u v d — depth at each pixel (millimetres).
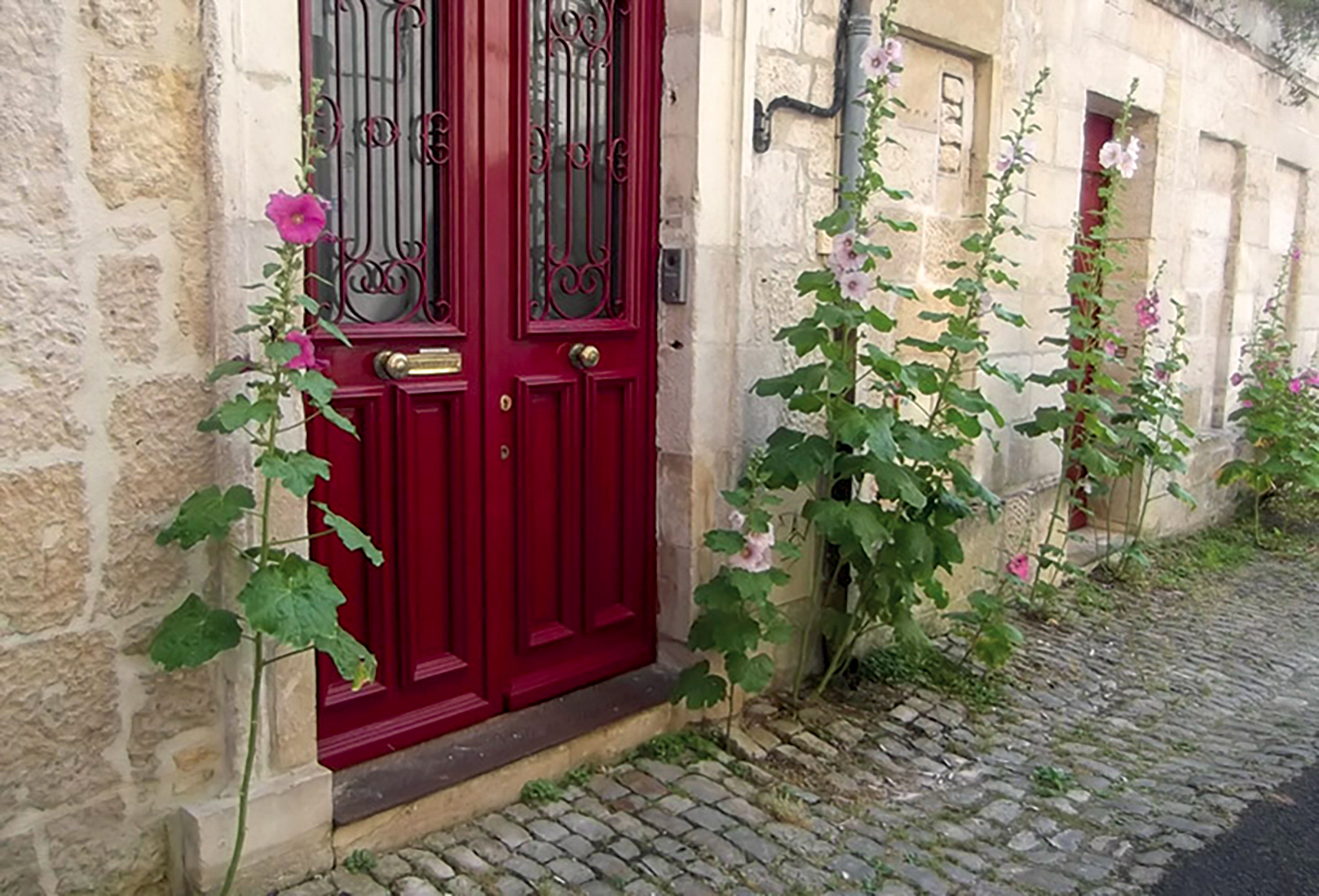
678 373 3885
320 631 2338
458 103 3242
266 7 2510
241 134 2484
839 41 4238
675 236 3834
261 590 2330
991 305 4156
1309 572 7148
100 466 2383
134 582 2461
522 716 3570
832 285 3695
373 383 3129
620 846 3119
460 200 3271
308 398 2848
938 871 3182
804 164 4164
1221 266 8320
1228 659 5348
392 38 3119
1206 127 7559
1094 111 6613
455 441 3336
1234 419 8266
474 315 3361
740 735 3836
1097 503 7402
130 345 2400
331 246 3027
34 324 2254
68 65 2252
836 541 3883
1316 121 9516
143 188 2387
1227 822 3566
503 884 2879
